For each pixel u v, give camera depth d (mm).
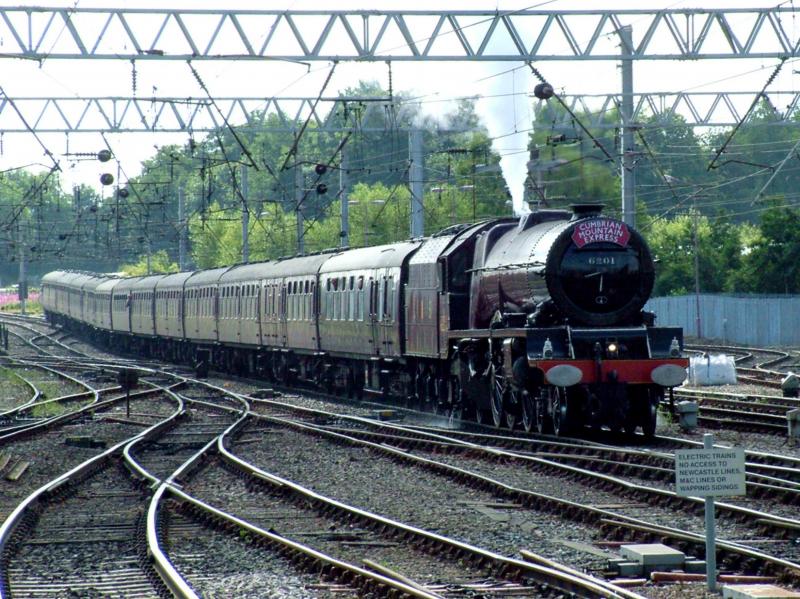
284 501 50500
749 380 114125
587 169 154625
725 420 74750
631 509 45406
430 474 57250
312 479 56938
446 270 83688
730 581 32156
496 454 61438
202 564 36781
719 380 112438
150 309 190500
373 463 62406
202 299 162000
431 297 87438
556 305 69750
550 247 70062
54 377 144500
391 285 96625
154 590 33281
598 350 67750
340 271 111438
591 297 70125
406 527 40344
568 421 69812
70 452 70125
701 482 31078
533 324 70500
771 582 32031
